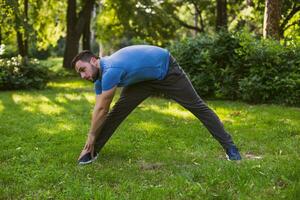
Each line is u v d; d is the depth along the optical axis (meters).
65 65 21.47
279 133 6.55
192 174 4.41
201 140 6.18
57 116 8.31
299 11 19.58
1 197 3.98
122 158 5.22
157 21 22.69
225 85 10.57
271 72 9.98
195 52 11.18
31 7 23.38
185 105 4.95
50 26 25.09
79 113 8.66
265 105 9.56
